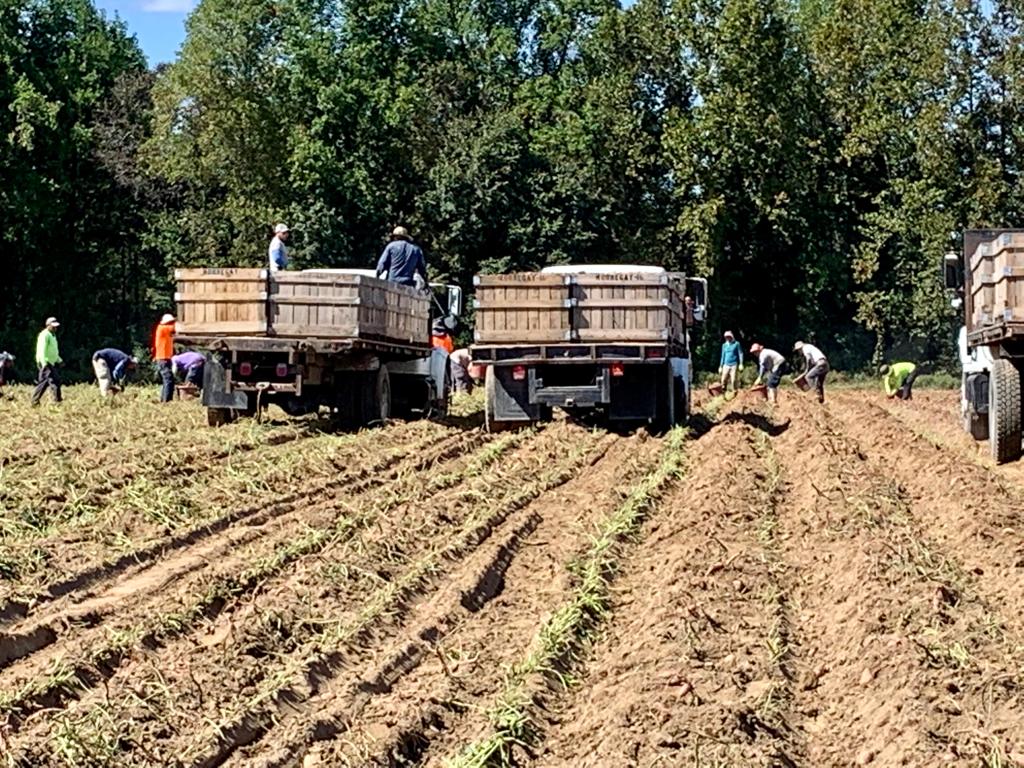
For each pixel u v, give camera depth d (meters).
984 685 7.62
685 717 7.35
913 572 10.29
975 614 9.33
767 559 11.41
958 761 6.52
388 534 12.54
